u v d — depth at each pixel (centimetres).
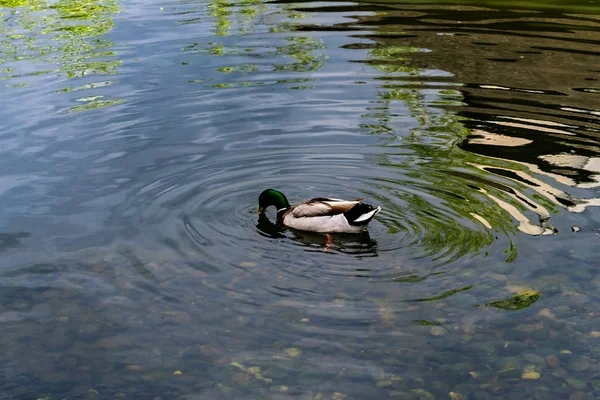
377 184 883
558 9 1744
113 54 1437
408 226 782
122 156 966
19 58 1427
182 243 748
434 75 1277
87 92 1216
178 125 1071
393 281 671
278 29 1612
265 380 537
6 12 1900
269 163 945
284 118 1091
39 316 621
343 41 1505
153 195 857
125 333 595
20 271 692
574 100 1139
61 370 554
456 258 707
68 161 950
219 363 556
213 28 1645
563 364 548
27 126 1070
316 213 788
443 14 1723
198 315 616
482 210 803
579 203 808
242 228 790
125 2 1998
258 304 632
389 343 575
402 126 1055
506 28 1570
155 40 1541
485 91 1193
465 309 619
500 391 522
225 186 887
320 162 946
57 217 803
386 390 524
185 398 521
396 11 1772
